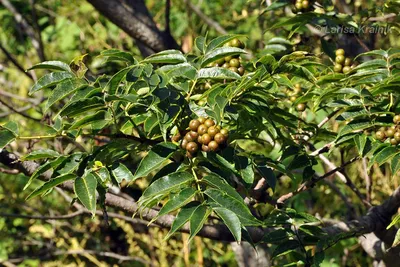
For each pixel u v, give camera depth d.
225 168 3.21
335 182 7.29
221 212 2.84
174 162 3.23
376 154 3.32
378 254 5.24
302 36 4.97
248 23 8.58
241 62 4.00
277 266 3.90
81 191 3.01
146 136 3.38
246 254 6.07
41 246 9.77
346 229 4.69
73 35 10.07
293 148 3.96
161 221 4.65
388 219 4.79
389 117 3.48
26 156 3.31
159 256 9.13
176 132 3.30
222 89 3.25
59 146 5.19
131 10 6.20
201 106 3.26
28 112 8.66
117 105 3.23
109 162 3.29
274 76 3.68
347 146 4.12
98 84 3.26
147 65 3.18
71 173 3.09
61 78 3.19
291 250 3.82
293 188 6.55
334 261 7.57
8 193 8.92
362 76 3.63
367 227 4.73
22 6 10.45
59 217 5.60
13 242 9.60
